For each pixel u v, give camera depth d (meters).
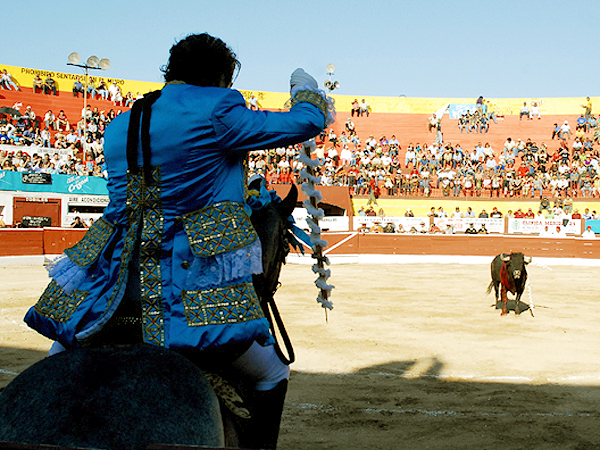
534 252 24.33
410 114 35.38
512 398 5.50
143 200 1.57
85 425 1.22
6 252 20.77
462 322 9.79
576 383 6.07
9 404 1.29
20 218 22.50
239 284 1.54
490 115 35.03
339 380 6.09
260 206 1.92
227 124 1.55
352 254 24.34
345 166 29.75
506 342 8.17
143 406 1.27
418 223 25.30
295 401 5.33
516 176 28.73
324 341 8.07
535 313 10.89
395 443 4.31
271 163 26.86
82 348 1.43
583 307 11.77
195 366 1.43
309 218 1.99
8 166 23.08
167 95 1.61
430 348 7.70
